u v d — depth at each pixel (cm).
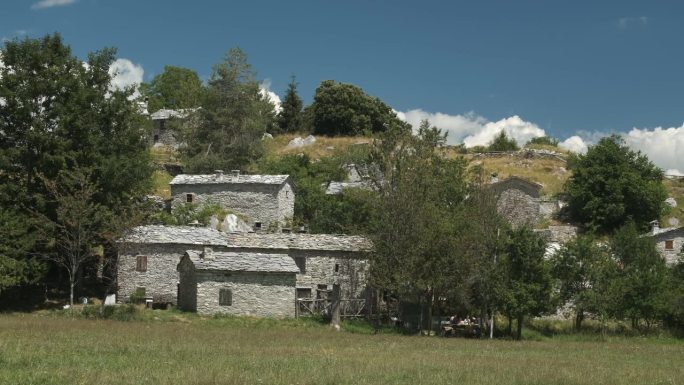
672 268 5950
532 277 5003
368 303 5697
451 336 5000
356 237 5956
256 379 1944
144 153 6222
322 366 2344
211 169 8319
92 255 5662
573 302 5441
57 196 5131
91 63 5809
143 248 5497
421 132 6394
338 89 12888
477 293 5191
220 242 5638
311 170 8956
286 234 5950
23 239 5041
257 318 5066
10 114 5425
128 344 2823
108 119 5697
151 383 1816
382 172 6269
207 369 2091
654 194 8075
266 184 7062
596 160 8325
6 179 5369
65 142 5344
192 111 8950
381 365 2448
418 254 5022
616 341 4881
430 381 2102
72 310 4900
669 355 3528
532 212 8206
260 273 5188
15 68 5500
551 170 10238
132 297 5378
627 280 5459
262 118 9081
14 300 5356
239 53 8788
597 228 8012
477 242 5034
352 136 12706
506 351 3509
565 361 2961
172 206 7244
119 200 5497
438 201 5734
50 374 1906
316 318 5262
